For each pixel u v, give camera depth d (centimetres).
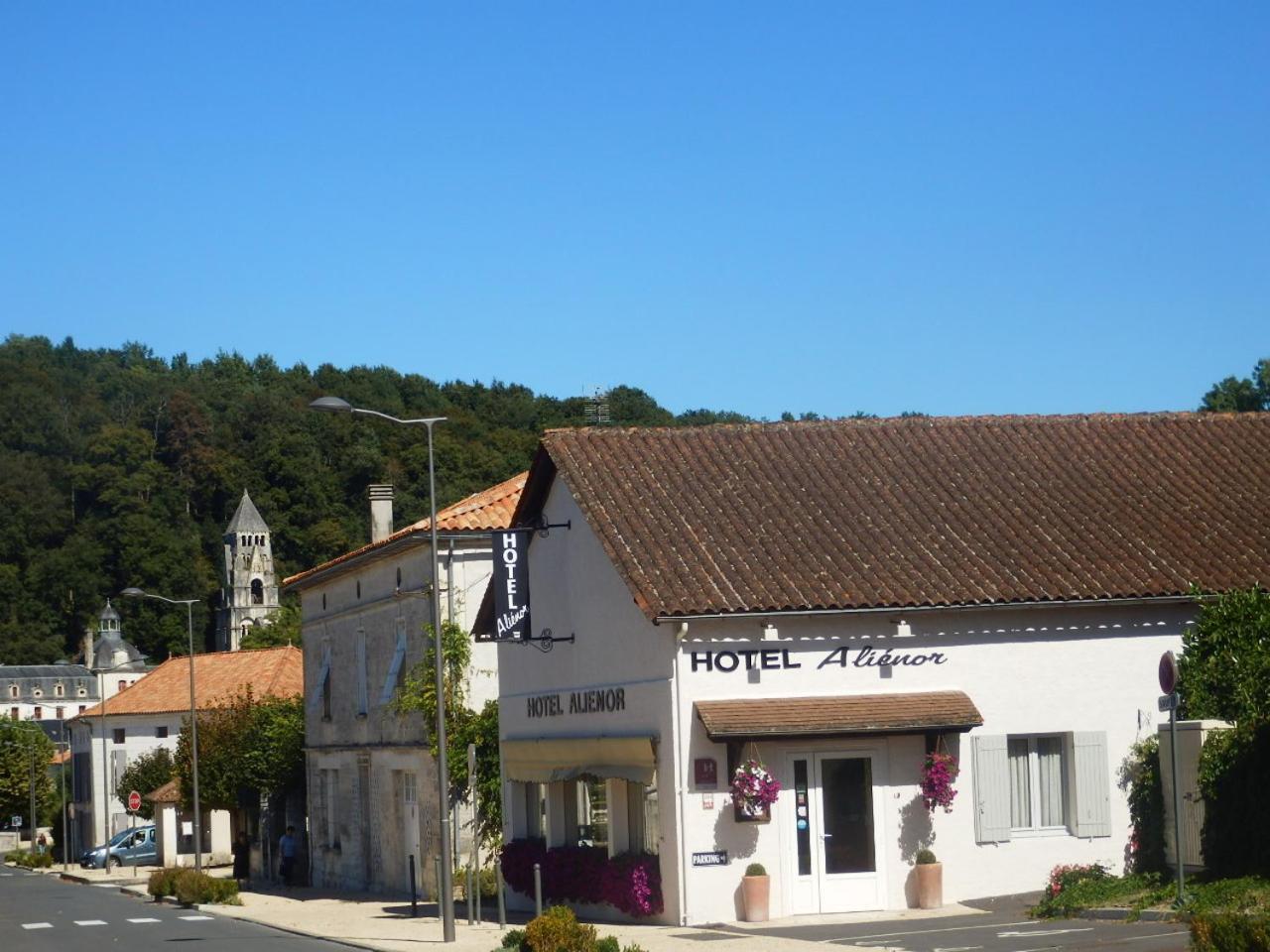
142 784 7512
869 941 2044
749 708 2427
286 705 5488
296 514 15688
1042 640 2573
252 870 5719
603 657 2720
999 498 2841
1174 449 3072
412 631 3991
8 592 15900
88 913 3959
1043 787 2573
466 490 13125
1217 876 2267
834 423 3044
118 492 15838
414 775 4028
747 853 2419
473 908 3098
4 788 11662
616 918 2602
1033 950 1800
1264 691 2394
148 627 15062
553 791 2961
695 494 2759
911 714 2450
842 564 2580
